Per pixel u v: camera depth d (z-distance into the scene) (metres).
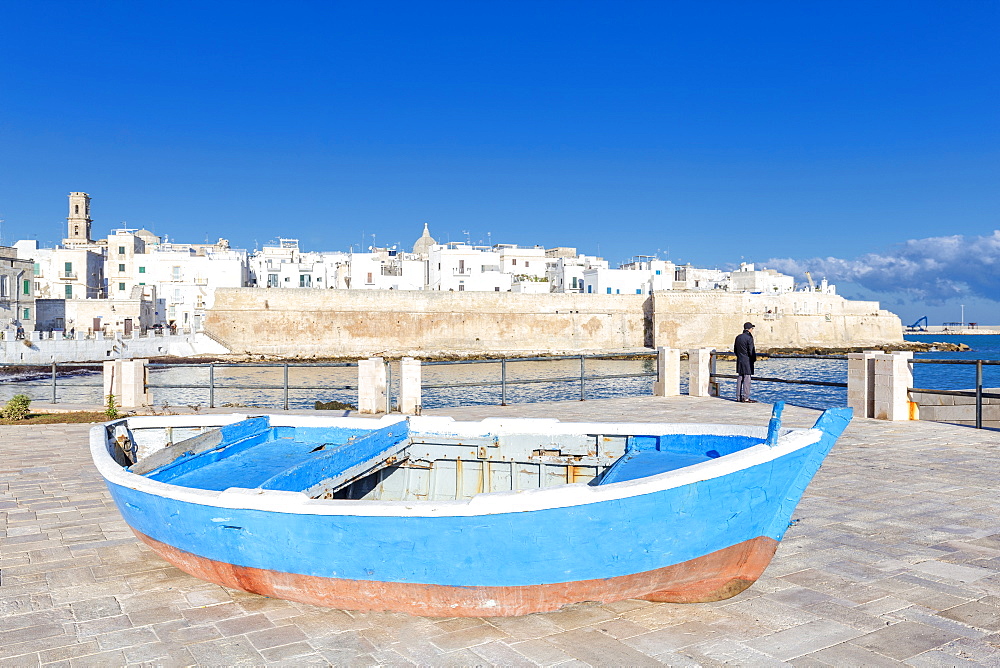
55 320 65.00
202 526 5.25
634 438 6.96
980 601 5.26
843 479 9.29
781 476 5.07
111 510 8.49
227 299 72.50
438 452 7.59
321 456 6.14
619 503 4.63
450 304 77.81
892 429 13.34
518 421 7.37
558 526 4.62
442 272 87.56
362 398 17.08
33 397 33.84
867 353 14.85
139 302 67.94
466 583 4.79
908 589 5.52
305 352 72.94
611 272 91.75
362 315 74.94
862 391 14.93
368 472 6.72
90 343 54.00
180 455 6.81
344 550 4.86
